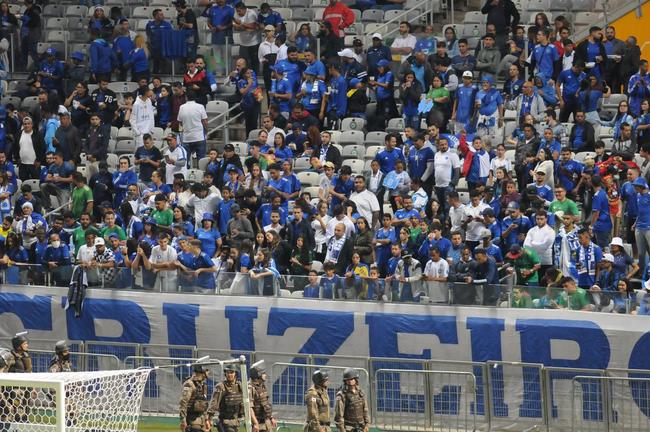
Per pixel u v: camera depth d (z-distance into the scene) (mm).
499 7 104375
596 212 82688
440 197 89625
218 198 89188
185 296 83188
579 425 70688
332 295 80375
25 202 92500
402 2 117812
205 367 65125
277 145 95125
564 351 75750
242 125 105812
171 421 78000
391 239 83500
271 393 76375
